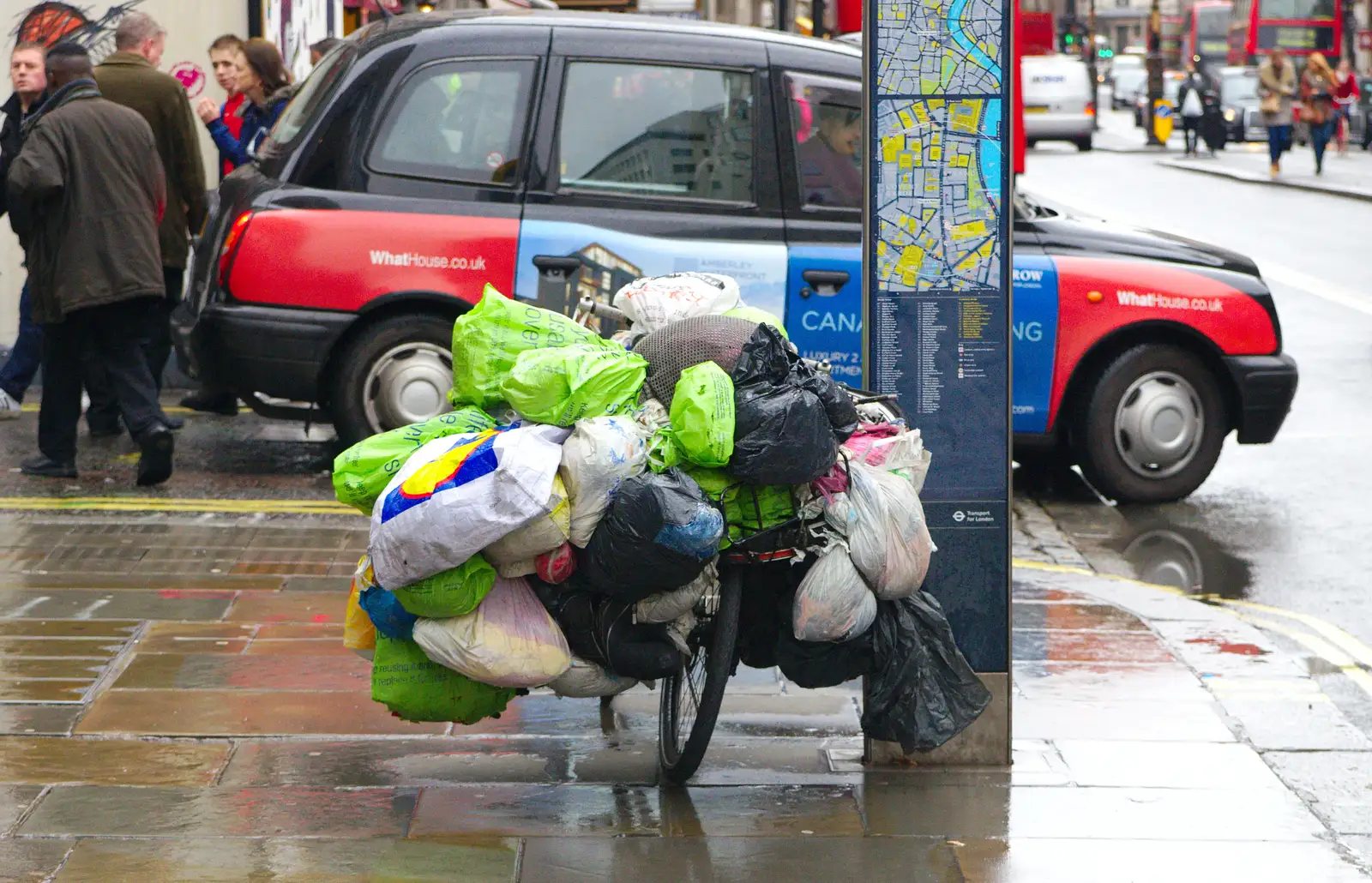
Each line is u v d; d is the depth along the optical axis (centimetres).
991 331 938
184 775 927
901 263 935
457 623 847
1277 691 1116
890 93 923
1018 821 881
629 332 983
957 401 942
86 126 1556
